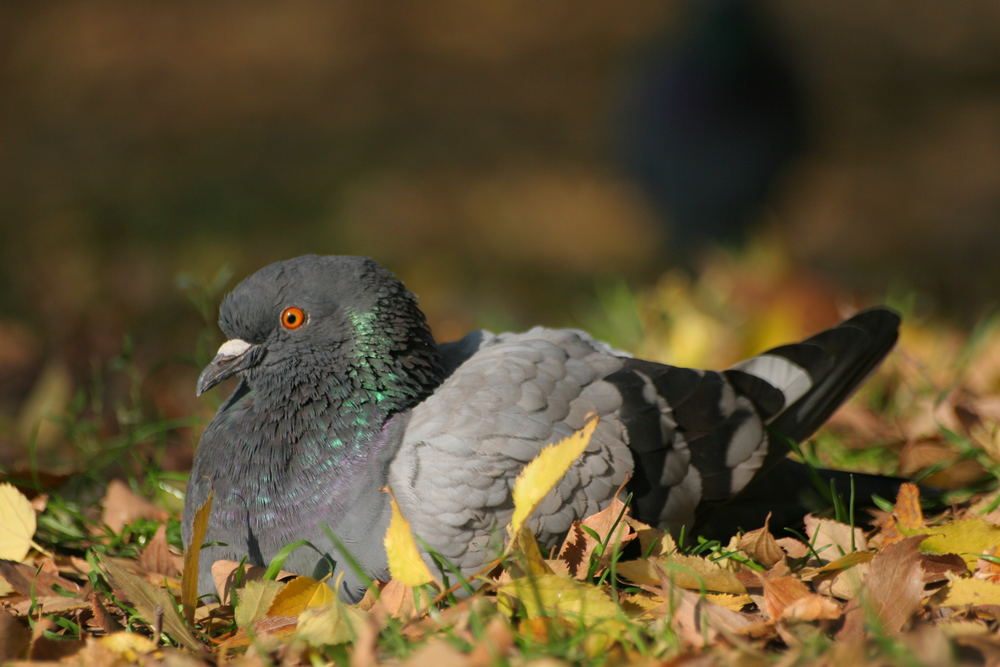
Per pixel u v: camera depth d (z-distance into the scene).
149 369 11.51
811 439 8.86
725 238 17.80
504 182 23.81
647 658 5.24
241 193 22.00
